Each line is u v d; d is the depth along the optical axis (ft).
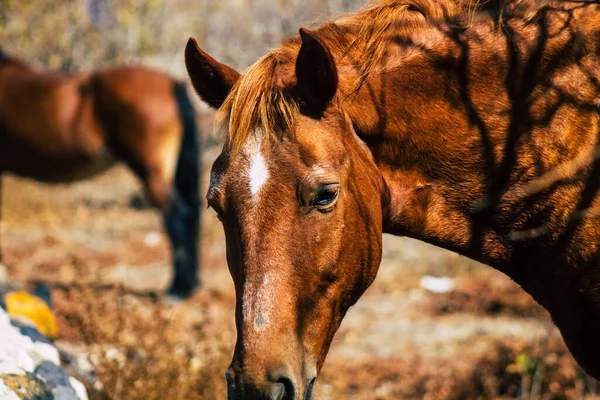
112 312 35.45
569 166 18.48
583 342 19.58
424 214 18.69
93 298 33.50
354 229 16.65
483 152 18.48
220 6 85.40
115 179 94.12
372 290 53.52
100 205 81.30
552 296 19.47
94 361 29.09
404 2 18.67
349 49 18.21
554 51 18.39
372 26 18.43
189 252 53.93
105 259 61.11
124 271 58.39
